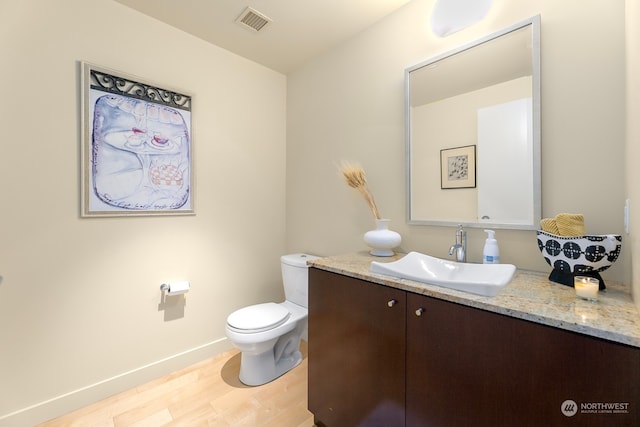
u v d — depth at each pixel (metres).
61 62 1.45
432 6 1.52
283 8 1.66
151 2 1.62
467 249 1.40
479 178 1.34
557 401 0.70
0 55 1.30
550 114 1.14
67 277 1.49
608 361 0.63
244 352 1.74
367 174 1.84
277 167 2.45
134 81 1.68
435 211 1.51
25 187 1.37
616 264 1.00
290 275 2.07
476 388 0.84
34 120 1.39
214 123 2.05
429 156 1.52
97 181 1.57
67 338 1.49
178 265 1.90
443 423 0.92
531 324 0.74
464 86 1.39
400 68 1.66
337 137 2.04
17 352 1.36
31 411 1.38
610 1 1.01
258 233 2.33
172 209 1.86
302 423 1.42
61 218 1.47
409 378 1.01
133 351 1.71
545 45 1.15
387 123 1.73
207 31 1.89
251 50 2.11
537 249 1.18
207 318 2.04
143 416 1.46
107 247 1.62
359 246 1.92
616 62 1.00
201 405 1.54
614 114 1.00
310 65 2.24
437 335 0.93
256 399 1.60
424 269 1.32
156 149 1.78
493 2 1.30
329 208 2.12
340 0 1.59
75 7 1.49
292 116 2.42
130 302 1.70
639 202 0.72
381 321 1.10
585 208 1.07
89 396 1.54
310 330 1.43
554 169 1.14
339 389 1.28
